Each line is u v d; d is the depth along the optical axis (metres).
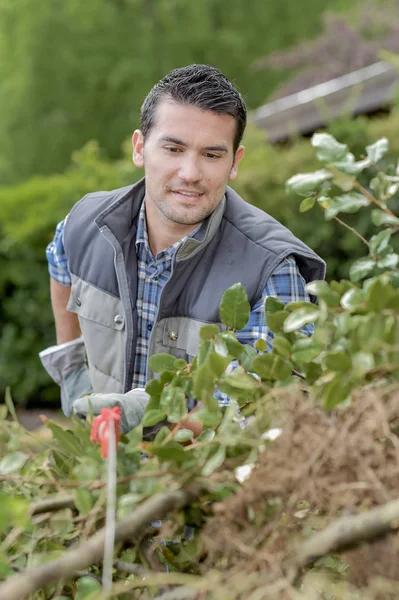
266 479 1.08
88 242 2.12
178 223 1.87
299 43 12.23
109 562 0.99
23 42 16.36
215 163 1.83
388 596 1.00
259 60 12.12
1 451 1.26
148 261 2.03
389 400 1.11
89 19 16.27
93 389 2.16
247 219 1.99
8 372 6.09
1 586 0.96
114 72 16.14
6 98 16.61
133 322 2.02
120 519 1.09
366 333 1.11
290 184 1.41
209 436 1.19
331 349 1.19
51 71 16.36
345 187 1.39
